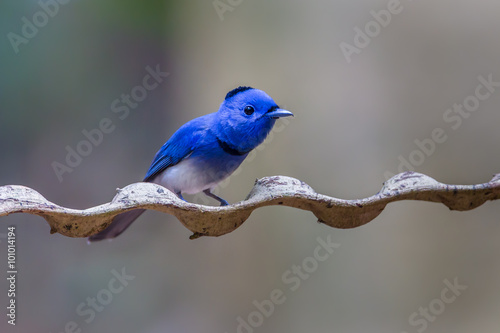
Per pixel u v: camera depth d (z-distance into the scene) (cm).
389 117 1284
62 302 1306
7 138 1385
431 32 1257
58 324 1277
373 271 1270
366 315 1262
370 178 1293
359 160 1301
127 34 1405
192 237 478
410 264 1262
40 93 1390
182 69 1425
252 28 1381
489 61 1234
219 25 1395
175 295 1334
